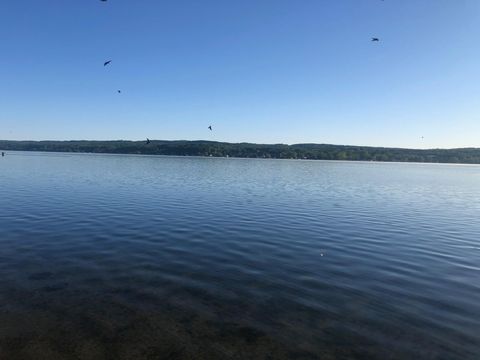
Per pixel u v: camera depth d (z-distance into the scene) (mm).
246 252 19438
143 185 51531
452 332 11594
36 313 12016
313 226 26375
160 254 18531
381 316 12516
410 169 155875
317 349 10562
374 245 21703
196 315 12266
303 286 14914
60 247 19156
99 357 9961
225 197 40750
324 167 146625
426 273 16891
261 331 11406
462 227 28031
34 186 46844
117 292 13805
